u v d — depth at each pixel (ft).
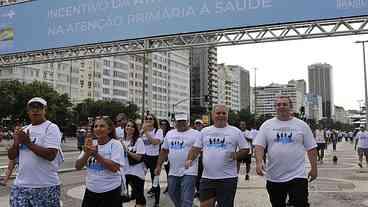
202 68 480.23
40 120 17.24
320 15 52.19
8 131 180.86
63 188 42.80
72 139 252.83
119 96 462.19
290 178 18.62
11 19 71.97
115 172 18.04
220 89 522.06
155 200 32.55
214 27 56.65
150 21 60.29
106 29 63.36
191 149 22.50
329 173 59.21
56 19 67.51
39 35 69.10
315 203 34.12
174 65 572.10
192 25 57.77
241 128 60.13
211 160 21.22
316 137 80.18
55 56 71.72
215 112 21.71
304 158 19.02
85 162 17.97
